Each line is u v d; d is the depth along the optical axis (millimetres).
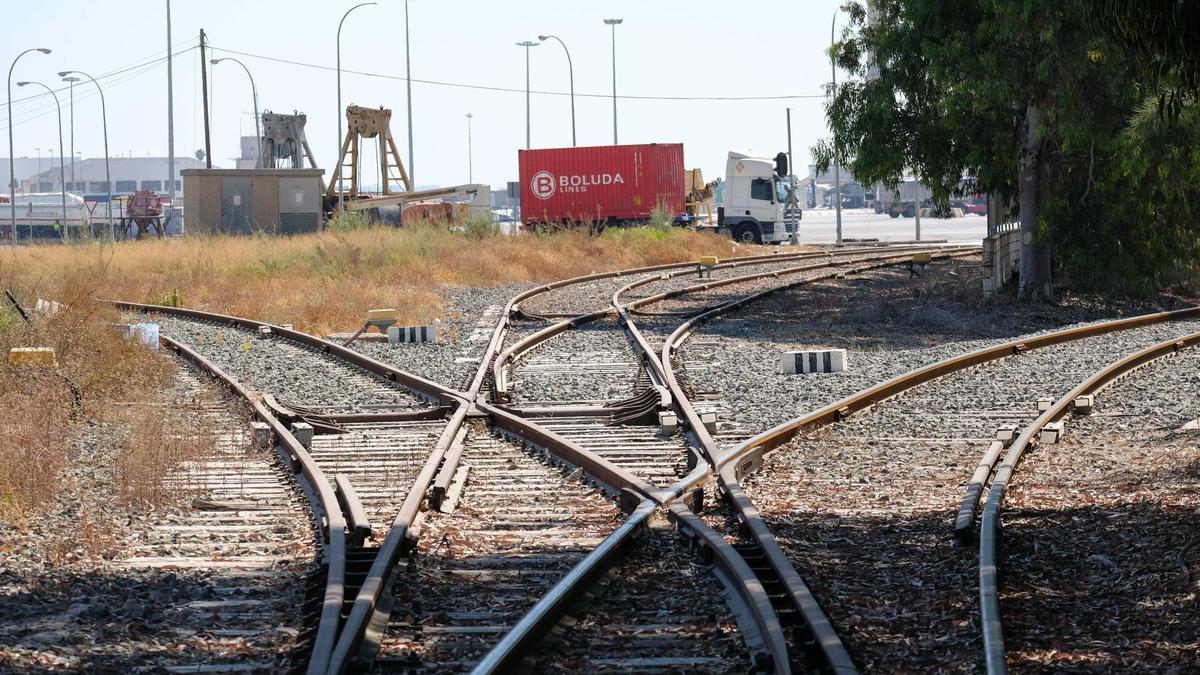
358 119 137750
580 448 23609
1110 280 65250
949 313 56500
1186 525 18219
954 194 65375
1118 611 14484
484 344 46062
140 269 79312
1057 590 15500
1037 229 61500
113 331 38594
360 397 33500
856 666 12492
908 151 62562
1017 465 23703
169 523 19625
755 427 27500
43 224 186375
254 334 50062
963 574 16000
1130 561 16672
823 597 14883
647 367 38531
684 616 14242
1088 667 12586
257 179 128125
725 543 16078
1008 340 44938
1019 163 61719
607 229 112938
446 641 13414
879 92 60562
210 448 25172
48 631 13781
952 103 56750
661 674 12344
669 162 127438
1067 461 24375
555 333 48812
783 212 131250
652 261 98250
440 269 80188
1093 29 24000
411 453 25172
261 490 22016
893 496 21250
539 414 30266
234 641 13539
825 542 17891
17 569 16391
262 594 15438
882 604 14773
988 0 54750
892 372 36938
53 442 23969
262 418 28281
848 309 60531
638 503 19641
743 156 131250
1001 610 14492
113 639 13625
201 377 37125
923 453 25250
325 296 60969
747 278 78688
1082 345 44312
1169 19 19828
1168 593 15102
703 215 148500
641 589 15359
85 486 22172
